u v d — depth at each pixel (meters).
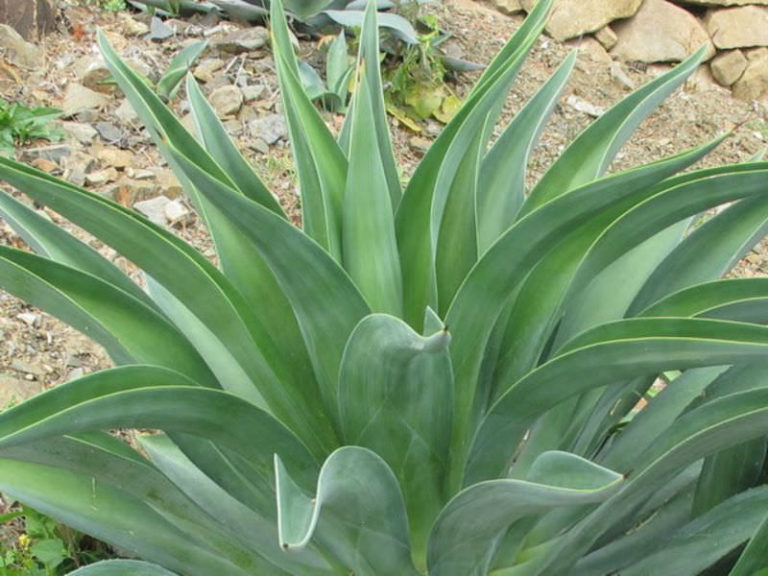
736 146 4.62
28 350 3.05
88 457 2.12
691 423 2.06
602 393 2.25
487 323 2.10
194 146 2.15
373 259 2.18
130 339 2.11
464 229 2.25
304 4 4.27
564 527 2.24
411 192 2.19
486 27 5.04
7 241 3.30
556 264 2.13
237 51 4.38
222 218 2.26
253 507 2.22
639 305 2.31
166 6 4.54
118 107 3.93
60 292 2.03
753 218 2.27
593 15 5.01
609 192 1.90
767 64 5.01
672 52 5.04
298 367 2.22
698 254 2.30
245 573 2.31
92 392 1.91
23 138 3.61
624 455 2.28
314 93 4.07
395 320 1.83
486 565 2.22
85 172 3.57
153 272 2.05
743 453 2.30
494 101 2.13
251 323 2.16
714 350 1.84
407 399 2.02
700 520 2.24
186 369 2.14
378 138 2.37
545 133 4.44
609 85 4.82
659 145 4.55
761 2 5.11
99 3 4.52
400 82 4.24
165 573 2.24
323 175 2.24
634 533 2.38
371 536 2.08
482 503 1.97
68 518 2.29
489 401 2.25
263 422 2.02
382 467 1.95
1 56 3.90
